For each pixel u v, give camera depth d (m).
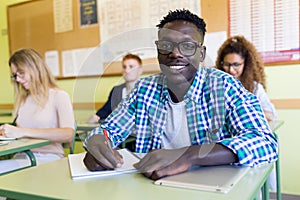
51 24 3.53
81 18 3.32
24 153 1.74
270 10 2.39
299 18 2.29
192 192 0.64
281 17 2.36
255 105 0.92
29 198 0.67
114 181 0.74
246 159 0.80
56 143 1.80
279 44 2.39
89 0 3.25
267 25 2.41
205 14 2.64
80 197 0.64
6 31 3.88
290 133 2.43
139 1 2.94
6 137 1.67
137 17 2.96
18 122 1.92
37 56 1.92
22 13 3.73
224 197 0.61
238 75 2.08
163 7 2.81
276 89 2.45
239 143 0.81
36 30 3.65
